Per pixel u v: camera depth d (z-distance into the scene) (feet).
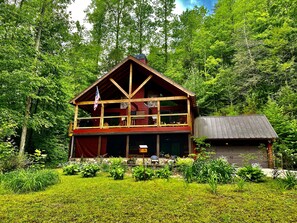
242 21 76.28
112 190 19.77
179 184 21.85
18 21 40.27
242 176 23.44
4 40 35.58
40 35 46.52
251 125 43.09
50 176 23.18
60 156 56.13
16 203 16.28
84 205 15.67
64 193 18.94
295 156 35.42
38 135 53.21
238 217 13.26
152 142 50.03
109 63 80.94
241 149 41.60
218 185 21.30
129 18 87.45
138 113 50.65
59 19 49.21
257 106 61.31
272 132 39.65
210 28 86.33
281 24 69.51
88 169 27.91
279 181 21.40
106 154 42.50
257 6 78.95
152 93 52.26
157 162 36.47
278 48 63.36
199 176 23.36
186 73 82.02
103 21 86.48
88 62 71.15
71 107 54.80
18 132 49.24
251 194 17.98
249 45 68.95
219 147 42.47
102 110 45.65
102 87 49.24
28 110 42.24
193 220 12.91
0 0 37.91
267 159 39.75
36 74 40.98
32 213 14.28
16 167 28.37
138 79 53.01
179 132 40.57
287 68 60.49
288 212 13.94
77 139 46.52
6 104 38.65
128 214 13.91
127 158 40.96
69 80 57.26
